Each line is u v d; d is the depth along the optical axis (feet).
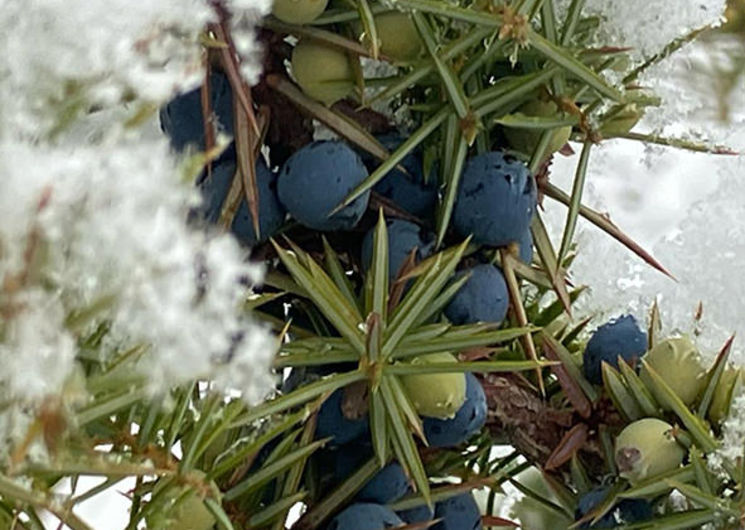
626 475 0.47
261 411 0.42
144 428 0.40
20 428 0.31
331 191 0.46
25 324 0.29
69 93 0.31
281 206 0.47
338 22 0.47
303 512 0.48
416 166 0.49
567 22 0.48
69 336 0.30
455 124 0.48
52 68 0.31
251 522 0.45
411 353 0.45
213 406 0.39
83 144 0.32
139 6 0.32
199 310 0.31
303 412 0.41
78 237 0.29
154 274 0.30
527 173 0.49
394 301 0.46
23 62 0.31
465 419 0.47
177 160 0.42
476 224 0.48
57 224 0.29
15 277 0.29
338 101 0.49
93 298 0.30
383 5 0.47
